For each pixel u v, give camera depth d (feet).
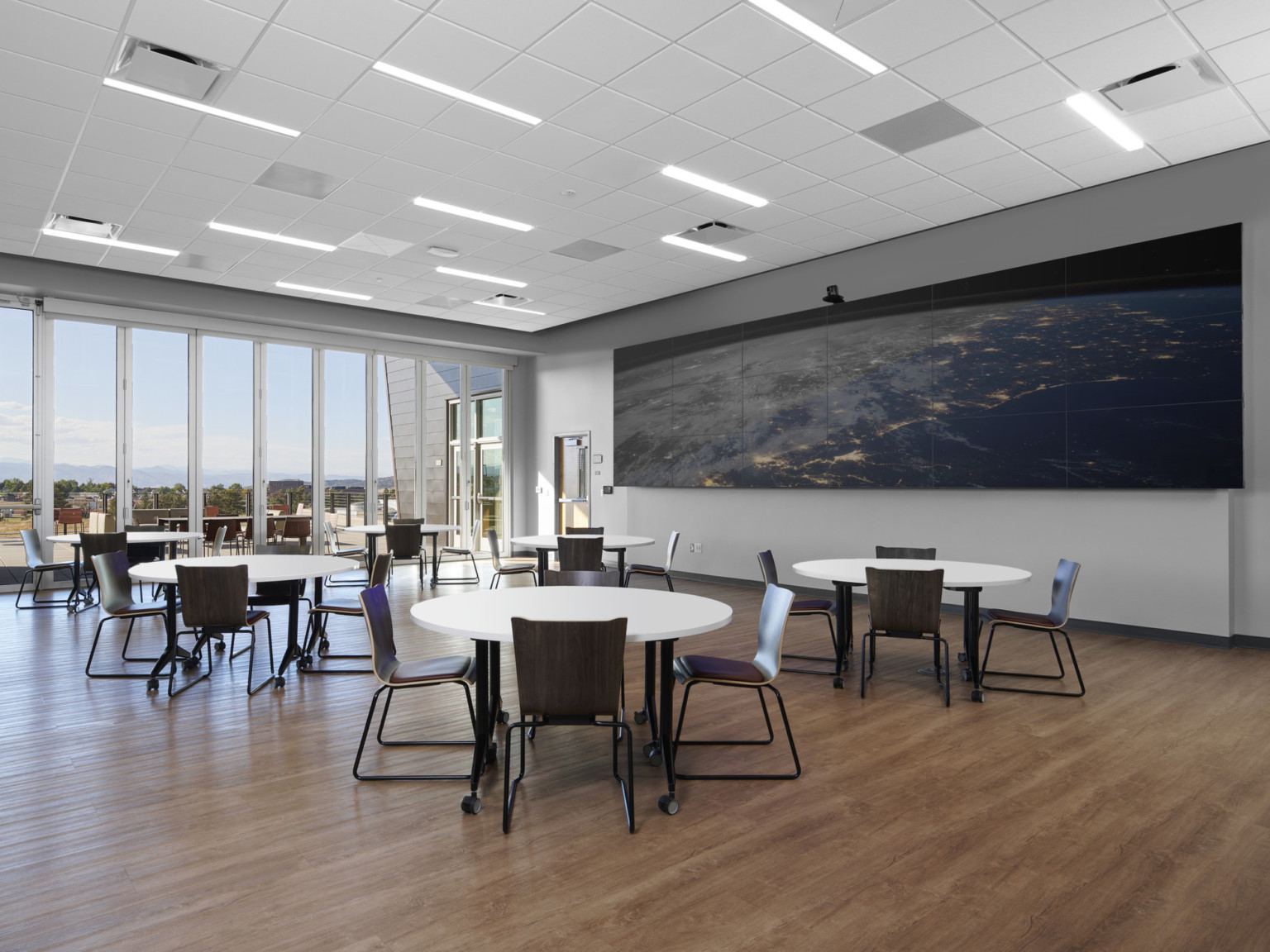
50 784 10.06
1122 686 14.96
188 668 16.15
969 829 8.78
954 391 22.86
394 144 17.15
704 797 9.72
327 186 19.56
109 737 11.96
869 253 25.23
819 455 26.43
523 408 41.42
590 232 23.52
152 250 24.94
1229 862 8.00
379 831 8.72
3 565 26.91
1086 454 20.17
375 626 10.24
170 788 9.97
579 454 38.11
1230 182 18.13
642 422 33.42
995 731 12.27
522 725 8.70
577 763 10.93
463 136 16.79
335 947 6.50
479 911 7.07
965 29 13.01
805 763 10.91
